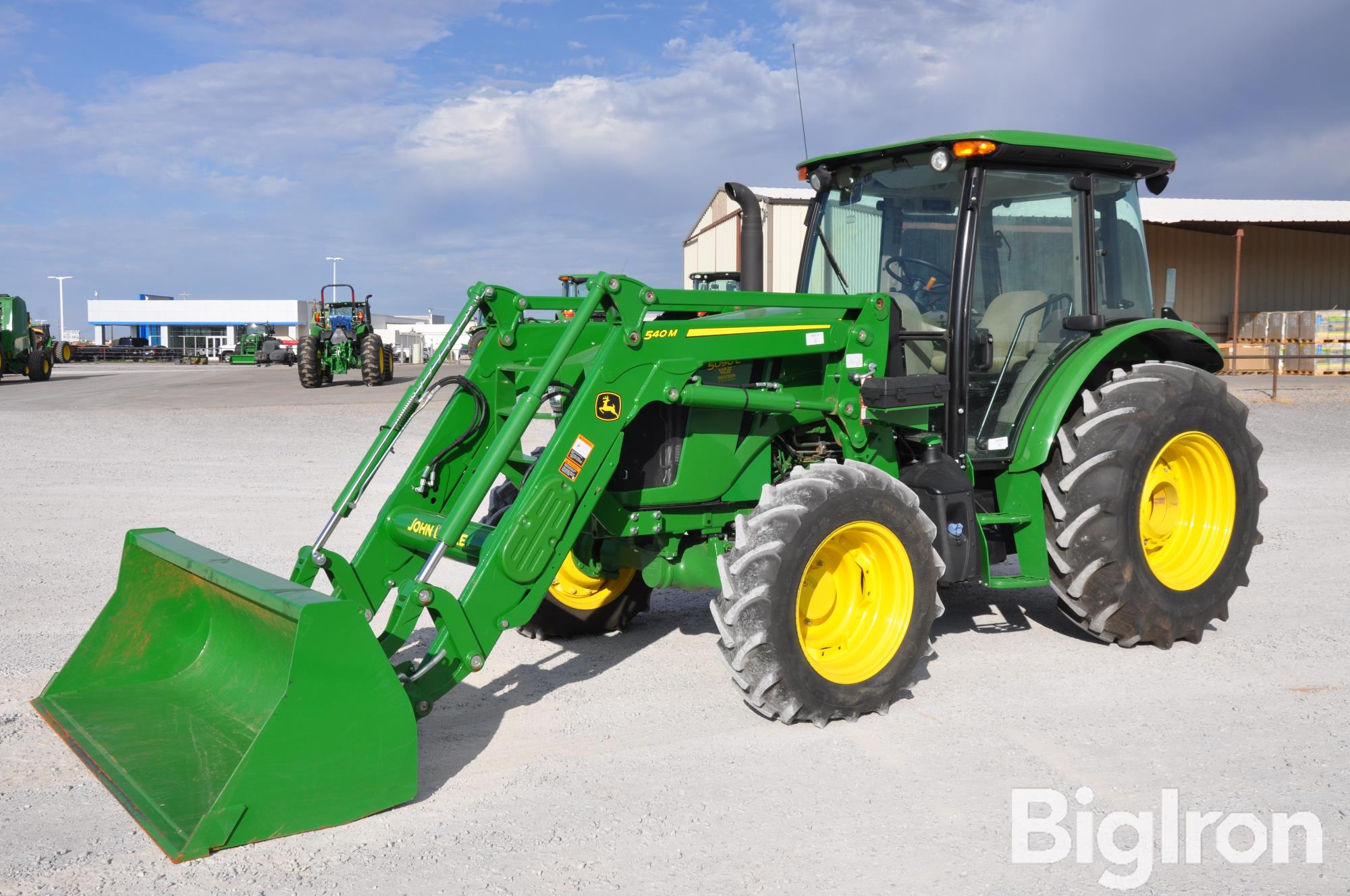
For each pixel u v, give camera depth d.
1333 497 9.38
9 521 8.16
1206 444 4.92
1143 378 4.79
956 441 4.54
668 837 3.01
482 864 2.86
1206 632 5.15
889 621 4.05
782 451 4.60
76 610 5.57
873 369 4.39
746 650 3.70
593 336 4.77
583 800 3.27
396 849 2.95
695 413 4.23
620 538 4.53
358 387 23.64
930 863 2.86
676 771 3.49
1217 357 5.45
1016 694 4.25
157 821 2.97
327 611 3.06
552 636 5.19
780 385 4.37
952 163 4.61
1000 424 4.79
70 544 7.30
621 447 3.96
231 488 9.93
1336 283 26.42
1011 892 2.71
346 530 7.96
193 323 77.88
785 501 3.80
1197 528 5.04
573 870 2.82
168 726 3.62
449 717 4.05
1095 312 5.02
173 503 9.09
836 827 3.07
